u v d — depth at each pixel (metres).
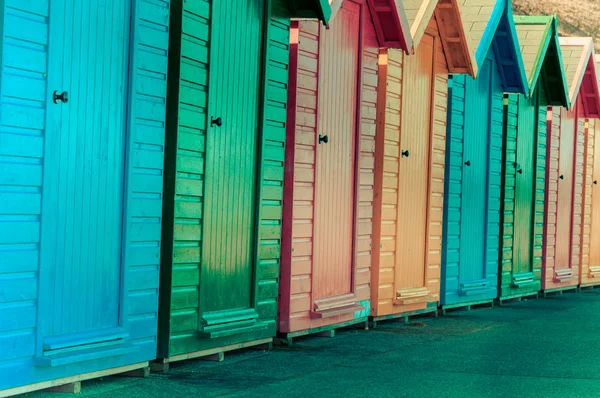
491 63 20.88
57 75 9.01
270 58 12.77
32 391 9.38
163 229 10.88
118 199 9.95
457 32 17.89
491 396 10.22
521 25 22.94
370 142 15.70
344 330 15.60
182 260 11.06
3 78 8.40
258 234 12.60
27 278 8.81
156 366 10.92
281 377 10.97
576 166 26.75
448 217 18.86
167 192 10.84
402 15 15.36
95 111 9.55
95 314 9.70
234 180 12.09
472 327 16.77
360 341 14.31
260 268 12.73
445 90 18.52
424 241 17.94
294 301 13.54
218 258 11.80
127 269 10.06
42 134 8.88
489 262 21.08
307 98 13.68
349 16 14.87
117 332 9.89
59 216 9.12
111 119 9.78
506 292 22.06
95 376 9.76
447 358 12.86
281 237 13.43
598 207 28.72
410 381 10.98
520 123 22.58
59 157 9.09
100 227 9.70
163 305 10.88
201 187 11.35
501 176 21.78
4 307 8.58
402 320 17.34
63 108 9.11
